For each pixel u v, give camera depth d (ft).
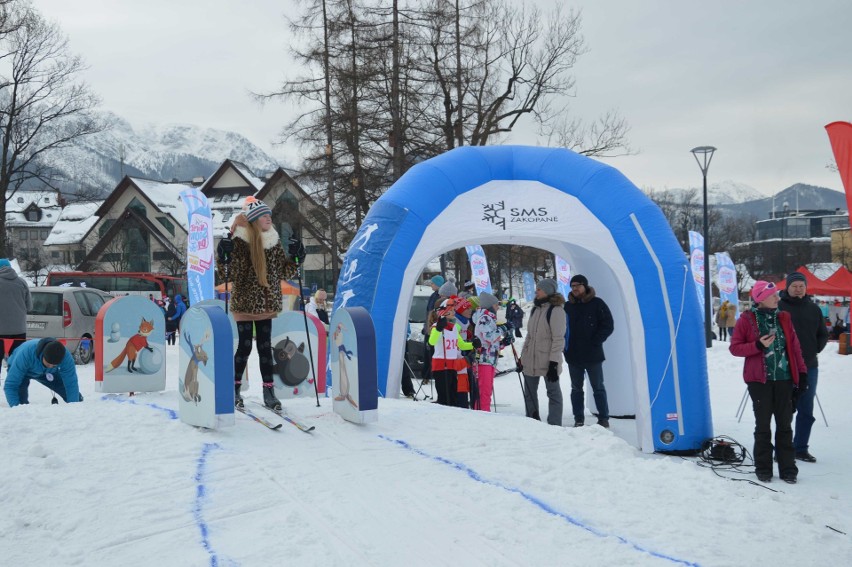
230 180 183.01
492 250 97.55
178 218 177.78
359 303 30.37
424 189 30.89
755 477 23.66
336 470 17.12
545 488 17.20
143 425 19.44
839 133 25.67
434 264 170.19
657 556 13.88
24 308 37.73
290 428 19.98
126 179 178.91
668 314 27.96
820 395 40.93
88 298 60.49
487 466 18.25
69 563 12.19
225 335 18.81
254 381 45.70
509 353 65.21
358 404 20.56
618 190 29.66
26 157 98.02
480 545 13.80
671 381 27.66
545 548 13.84
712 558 13.97
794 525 16.22
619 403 35.91
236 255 21.11
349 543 13.46
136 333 30.30
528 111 88.89
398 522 14.55
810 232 323.78
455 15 84.64
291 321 30.35
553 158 31.40
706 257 68.95
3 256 96.73
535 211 30.09
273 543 13.21
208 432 19.01
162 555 12.60
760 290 23.16
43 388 40.93
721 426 32.35
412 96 83.25
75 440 17.81
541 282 31.63
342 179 87.10
